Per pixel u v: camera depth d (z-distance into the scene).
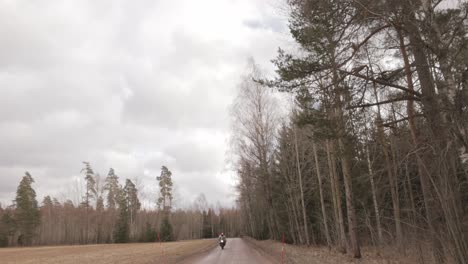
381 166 19.09
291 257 20.00
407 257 12.86
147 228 82.69
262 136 32.31
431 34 7.16
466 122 6.61
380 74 9.20
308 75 11.38
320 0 9.22
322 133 13.03
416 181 18.22
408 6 7.57
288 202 36.34
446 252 8.52
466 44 6.93
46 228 90.75
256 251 31.56
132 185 89.75
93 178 90.56
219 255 28.81
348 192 17.02
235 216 140.12
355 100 9.83
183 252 33.34
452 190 6.77
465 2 7.45
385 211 22.41
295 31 11.66
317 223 35.22
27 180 86.56
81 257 33.31
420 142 7.83
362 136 12.59
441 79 7.43
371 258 15.59
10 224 83.88
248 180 42.00
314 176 32.91
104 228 89.38
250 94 32.06
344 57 9.92
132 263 23.28
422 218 9.66
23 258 36.91
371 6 8.11
